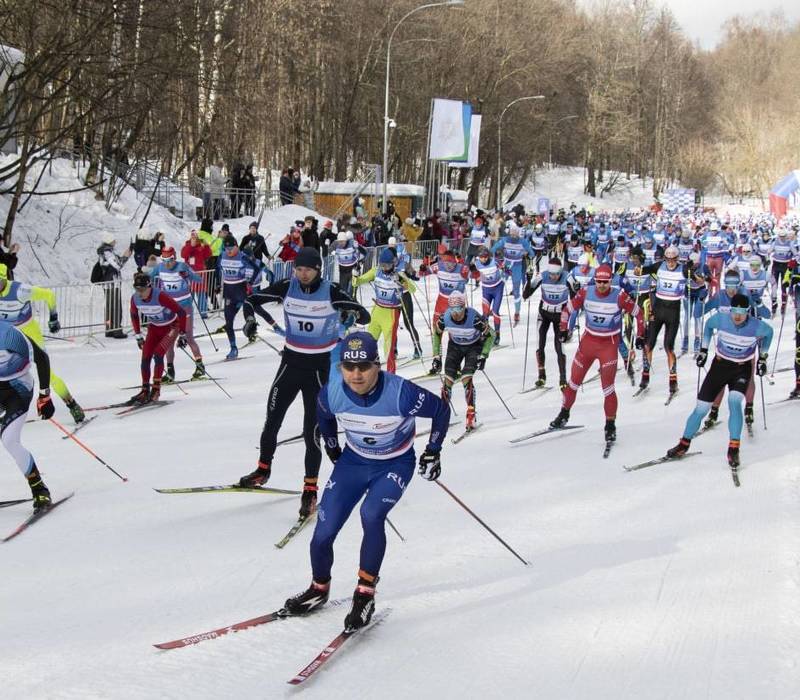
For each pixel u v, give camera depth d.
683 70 71.06
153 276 10.88
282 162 36.84
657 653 3.70
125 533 5.25
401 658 3.62
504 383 10.75
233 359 11.83
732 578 4.63
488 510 5.90
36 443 7.36
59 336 12.37
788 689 3.36
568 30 49.00
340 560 4.86
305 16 26.16
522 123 44.28
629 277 12.48
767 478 6.82
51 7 14.47
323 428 4.19
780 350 13.70
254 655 3.62
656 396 10.09
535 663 3.59
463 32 39.69
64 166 20.31
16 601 4.21
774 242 18.19
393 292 10.20
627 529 5.54
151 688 3.29
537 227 23.44
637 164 76.94
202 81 17.80
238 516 5.64
